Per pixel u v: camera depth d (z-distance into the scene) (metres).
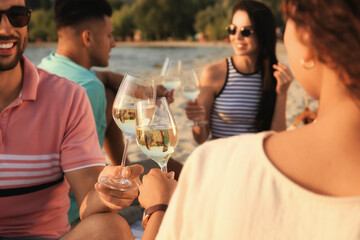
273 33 3.33
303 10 0.70
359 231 0.63
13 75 1.85
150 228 1.16
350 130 0.68
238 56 3.46
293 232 0.67
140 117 1.48
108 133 3.21
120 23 57.91
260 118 3.38
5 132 1.83
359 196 0.65
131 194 1.63
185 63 19.08
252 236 0.69
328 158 0.68
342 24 0.65
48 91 1.93
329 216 0.65
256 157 0.74
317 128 0.71
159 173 1.30
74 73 2.69
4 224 1.88
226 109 3.46
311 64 0.74
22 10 1.78
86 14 2.90
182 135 6.02
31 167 1.88
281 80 3.27
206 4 59.62
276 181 0.70
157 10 57.12
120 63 20.56
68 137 1.92
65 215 2.04
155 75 14.01
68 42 2.91
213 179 0.76
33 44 50.91
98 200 1.72
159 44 49.34
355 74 0.66
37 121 1.88
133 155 5.15
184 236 0.77
